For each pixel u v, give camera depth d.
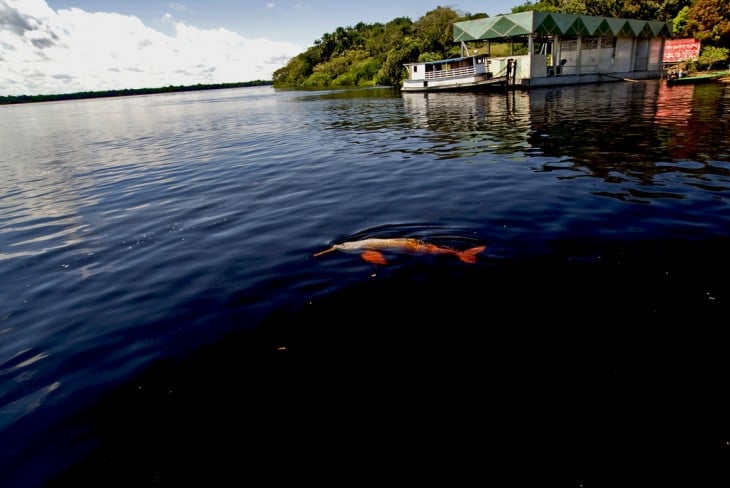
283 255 5.82
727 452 2.71
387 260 5.36
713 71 36.62
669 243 5.43
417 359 3.63
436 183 8.90
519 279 4.77
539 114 20.06
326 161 12.51
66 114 58.81
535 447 2.78
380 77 63.94
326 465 2.72
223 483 2.66
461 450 2.78
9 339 4.43
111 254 6.49
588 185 8.01
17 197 10.99
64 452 2.99
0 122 48.03
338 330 4.08
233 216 7.82
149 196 9.92
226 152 15.85
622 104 21.95
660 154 10.19
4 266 6.37
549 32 34.91
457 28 38.16
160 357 3.93
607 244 5.49
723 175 8.12
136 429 3.13
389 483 2.58
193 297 4.93
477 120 19.38
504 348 3.72
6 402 3.52
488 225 6.30
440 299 4.47
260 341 4.02
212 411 3.23
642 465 2.64
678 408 3.04
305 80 94.25
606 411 3.04
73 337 4.37
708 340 3.71
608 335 3.83
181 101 80.88
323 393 3.33
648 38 42.38
